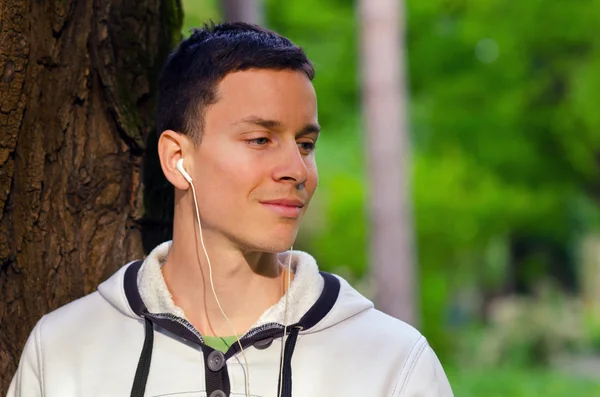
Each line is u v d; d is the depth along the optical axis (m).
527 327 23.78
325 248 21.88
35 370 2.91
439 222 23.08
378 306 16.89
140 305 2.86
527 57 23.78
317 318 2.79
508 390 18.69
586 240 35.59
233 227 2.70
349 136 22.55
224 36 2.83
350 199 21.77
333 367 2.74
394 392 2.72
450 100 23.48
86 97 3.36
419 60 23.53
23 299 3.27
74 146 3.35
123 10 3.46
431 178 23.03
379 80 16.77
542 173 24.53
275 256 2.89
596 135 24.22
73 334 2.90
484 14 23.41
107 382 2.78
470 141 23.66
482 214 23.69
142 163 3.44
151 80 3.50
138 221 3.44
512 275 31.14
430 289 23.17
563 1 23.19
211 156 2.72
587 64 23.88
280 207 2.69
